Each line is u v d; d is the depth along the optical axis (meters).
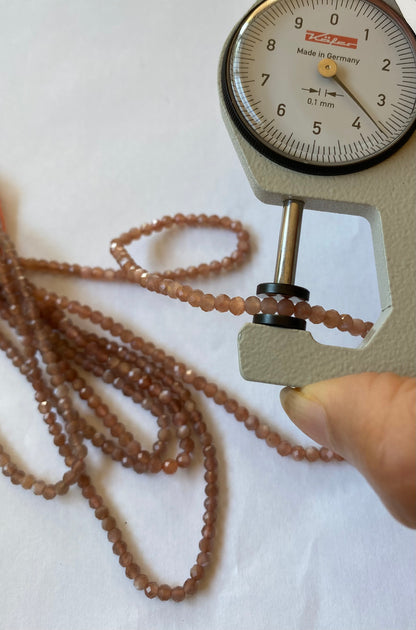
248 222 0.21
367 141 0.17
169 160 0.22
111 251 0.20
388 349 0.16
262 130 0.17
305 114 0.17
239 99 0.17
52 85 0.22
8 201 0.21
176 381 0.20
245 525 0.19
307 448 0.20
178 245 0.21
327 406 0.16
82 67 0.22
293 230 0.17
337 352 0.16
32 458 0.20
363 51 0.17
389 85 0.17
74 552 0.19
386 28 0.17
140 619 0.19
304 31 0.17
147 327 0.20
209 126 0.22
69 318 0.21
